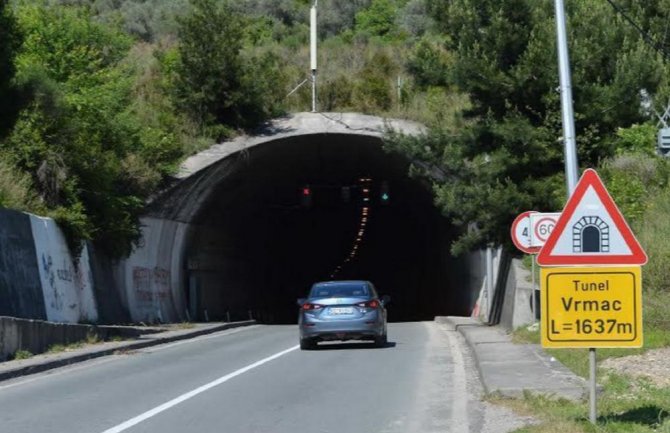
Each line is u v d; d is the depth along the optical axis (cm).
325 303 2427
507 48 2855
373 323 2425
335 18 8031
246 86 4062
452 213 3192
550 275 984
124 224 3319
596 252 979
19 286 2517
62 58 3488
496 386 1431
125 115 3472
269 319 6188
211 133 4053
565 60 1775
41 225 2762
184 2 8062
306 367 1969
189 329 3391
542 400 1292
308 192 4619
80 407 1407
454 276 5066
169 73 4194
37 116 2980
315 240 6988
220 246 4775
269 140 4075
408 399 1462
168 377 1817
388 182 5047
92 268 3209
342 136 4156
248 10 7931
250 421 1259
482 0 2861
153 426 1222
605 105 2772
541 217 2217
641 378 1445
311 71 4381
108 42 3859
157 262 3853
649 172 2839
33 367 1906
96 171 3161
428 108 4172
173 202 3859
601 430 1005
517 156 2834
